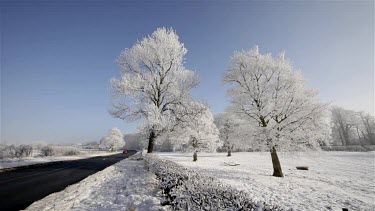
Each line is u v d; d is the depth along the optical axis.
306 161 32.59
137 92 17.88
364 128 74.00
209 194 4.14
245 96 16.98
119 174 12.41
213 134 36.44
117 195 7.16
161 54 18.88
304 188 11.56
